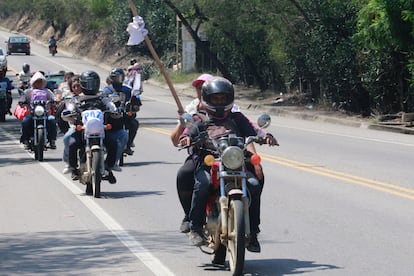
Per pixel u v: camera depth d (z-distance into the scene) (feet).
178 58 306.76
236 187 38.47
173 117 161.38
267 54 211.61
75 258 44.42
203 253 45.39
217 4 200.95
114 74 86.74
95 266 42.39
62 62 383.24
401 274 40.04
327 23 168.96
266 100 203.21
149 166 86.17
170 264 42.75
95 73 68.18
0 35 590.14
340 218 55.11
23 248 47.21
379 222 53.57
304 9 178.29
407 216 55.57
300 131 130.93
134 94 86.58
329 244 47.21
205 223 40.65
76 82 72.90
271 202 61.87
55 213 58.54
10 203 63.05
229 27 208.44
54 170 83.71
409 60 135.33
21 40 418.72
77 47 432.25
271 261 43.24
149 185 72.38
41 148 91.66
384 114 151.64
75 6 454.40
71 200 64.18
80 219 56.18
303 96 196.65
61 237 50.21
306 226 52.60
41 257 44.80
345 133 127.44
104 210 59.52
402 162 86.74
